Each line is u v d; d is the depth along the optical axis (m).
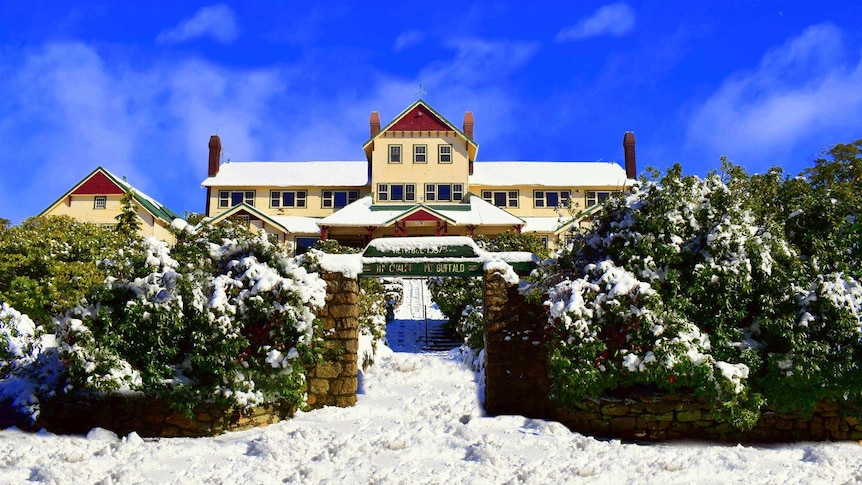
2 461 8.65
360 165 46.31
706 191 11.47
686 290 10.60
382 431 10.38
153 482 7.92
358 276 13.04
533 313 12.27
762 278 10.55
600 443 9.73
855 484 7.99
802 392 10.05
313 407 12.36
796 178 12.14
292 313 10.83
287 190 43.81
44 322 14.96
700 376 9.99
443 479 8.04
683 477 8.30
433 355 18.91
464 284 21.98
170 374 10.27
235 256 11.92
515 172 44.97
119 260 10.94
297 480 8.07
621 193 12.07
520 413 11.98
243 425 10.90
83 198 39.56
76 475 8.12
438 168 41.12
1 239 18.25
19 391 10.36
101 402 10.52
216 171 45.03
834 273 10.45
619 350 10.35
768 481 8.16
